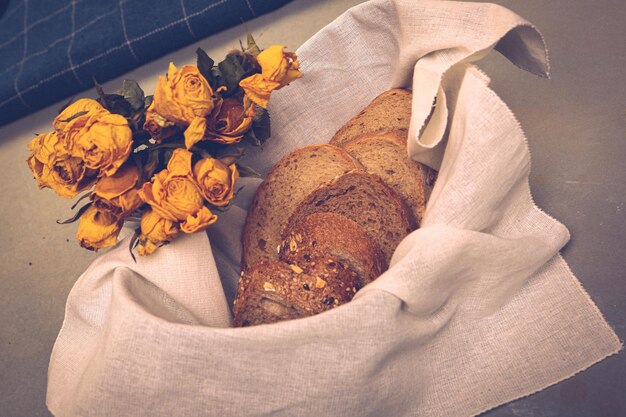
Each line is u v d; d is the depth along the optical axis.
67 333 0.77
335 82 0.86
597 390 0.69
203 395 0.65
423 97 0.73
